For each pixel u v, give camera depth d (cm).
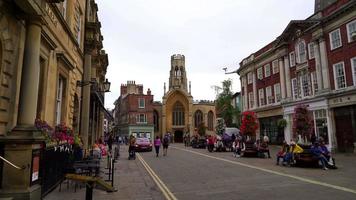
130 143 2269
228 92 5066
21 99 809
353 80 2478
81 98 1898
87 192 693
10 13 796
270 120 3844
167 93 7519
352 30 2511
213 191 950
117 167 1688
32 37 841
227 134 3447
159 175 1344
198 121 7531
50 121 1148
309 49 3053
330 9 2766
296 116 2480
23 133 760
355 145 2397
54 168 983
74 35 1598
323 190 924
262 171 1425
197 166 1691
